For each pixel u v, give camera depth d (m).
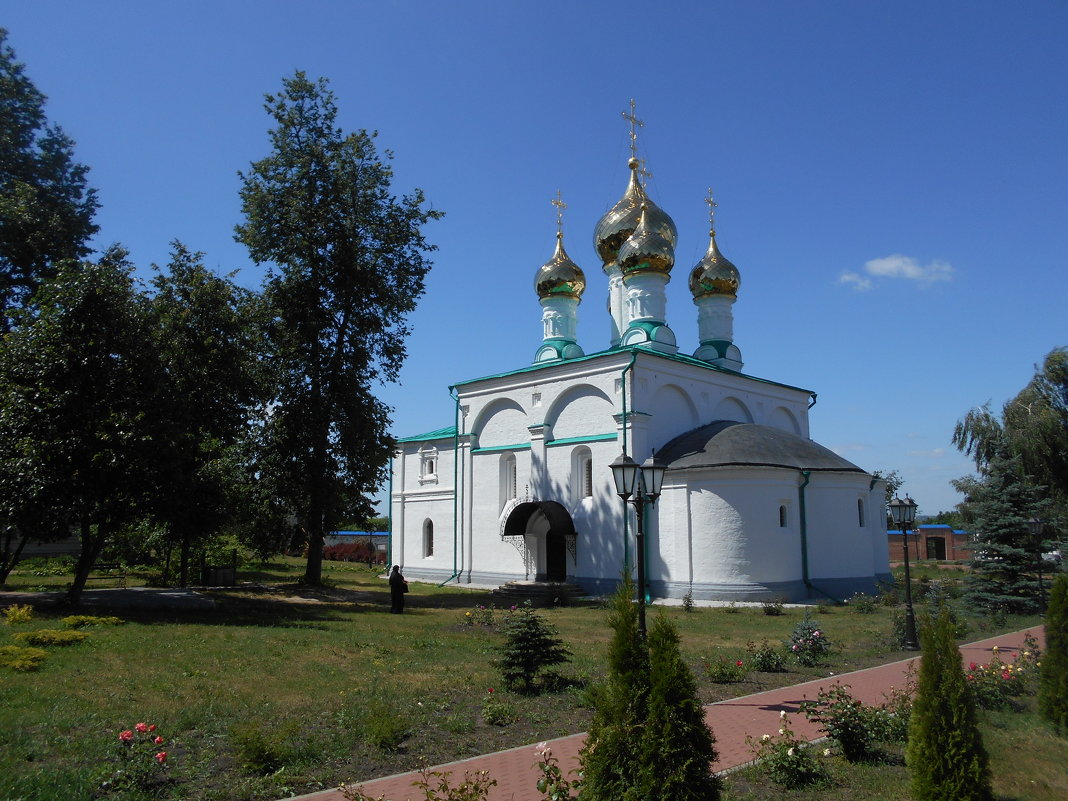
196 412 25.89
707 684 13.92
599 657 15.98
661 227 37.28
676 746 6.80
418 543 40.31
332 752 9.27
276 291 30.70
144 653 14.50
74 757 8.61
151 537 29.47
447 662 15.19
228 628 18.50
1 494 18.69
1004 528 24.69
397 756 9.32
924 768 7.48
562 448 32.66
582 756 7.29
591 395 32.19
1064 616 10.97
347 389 31.25
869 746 9.63
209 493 22.33
